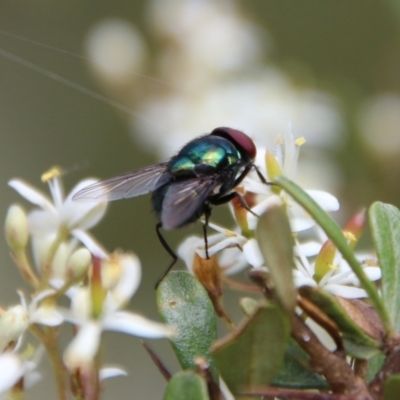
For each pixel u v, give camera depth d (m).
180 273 0.16
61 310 0.16
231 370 0.15
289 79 0.25
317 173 0.24
